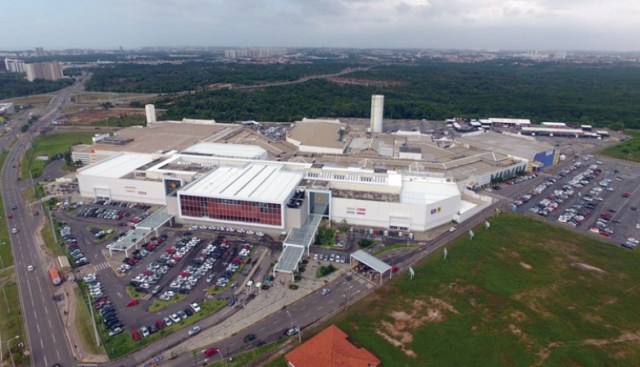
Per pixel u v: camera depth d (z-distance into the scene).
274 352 88.62
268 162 184.50
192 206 146.25
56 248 131.75
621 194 188.25
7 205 166.62
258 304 105.00
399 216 146.50
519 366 85.88
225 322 98.19
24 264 122.69
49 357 87.12
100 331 94.38
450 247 135.12
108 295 107.94
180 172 169.12
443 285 113.88
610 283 116.44
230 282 114.38
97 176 169.00
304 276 117.62
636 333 96.12
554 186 199.38
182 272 118.81
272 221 141.12
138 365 85.00
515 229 149.00
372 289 111.94
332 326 91.31
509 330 96.44
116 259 125.81
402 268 122.62
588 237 144.62
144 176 172.12
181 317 99.25
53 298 106.50
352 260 125.06
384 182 162.12
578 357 88.31
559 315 102.06
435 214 148.00
